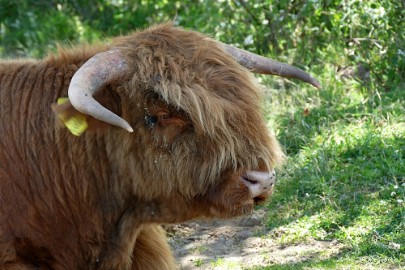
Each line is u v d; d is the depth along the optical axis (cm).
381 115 1327
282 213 1170
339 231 1084
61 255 923
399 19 1466
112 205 915
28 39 1872
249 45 1600
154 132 859
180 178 862
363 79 1502
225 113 846
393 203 1111
